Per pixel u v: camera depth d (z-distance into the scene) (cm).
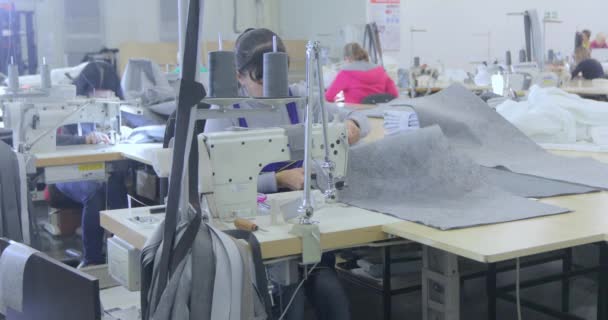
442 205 168
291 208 168
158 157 153
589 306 281
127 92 431
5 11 523
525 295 298
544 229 145
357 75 542
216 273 125
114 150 305
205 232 131
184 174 129
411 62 831
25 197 231
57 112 304
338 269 280
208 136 159
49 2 606
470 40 925
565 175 204
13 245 129
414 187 180
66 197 346
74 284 111
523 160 227
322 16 837
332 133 171
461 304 289
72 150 306
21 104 296
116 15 700
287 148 167
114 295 298
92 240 323
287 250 143
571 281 305
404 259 276
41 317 121
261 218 163
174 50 712
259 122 217
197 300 123
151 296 126
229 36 811
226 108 154
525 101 306
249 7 827
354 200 177
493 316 246
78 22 653
